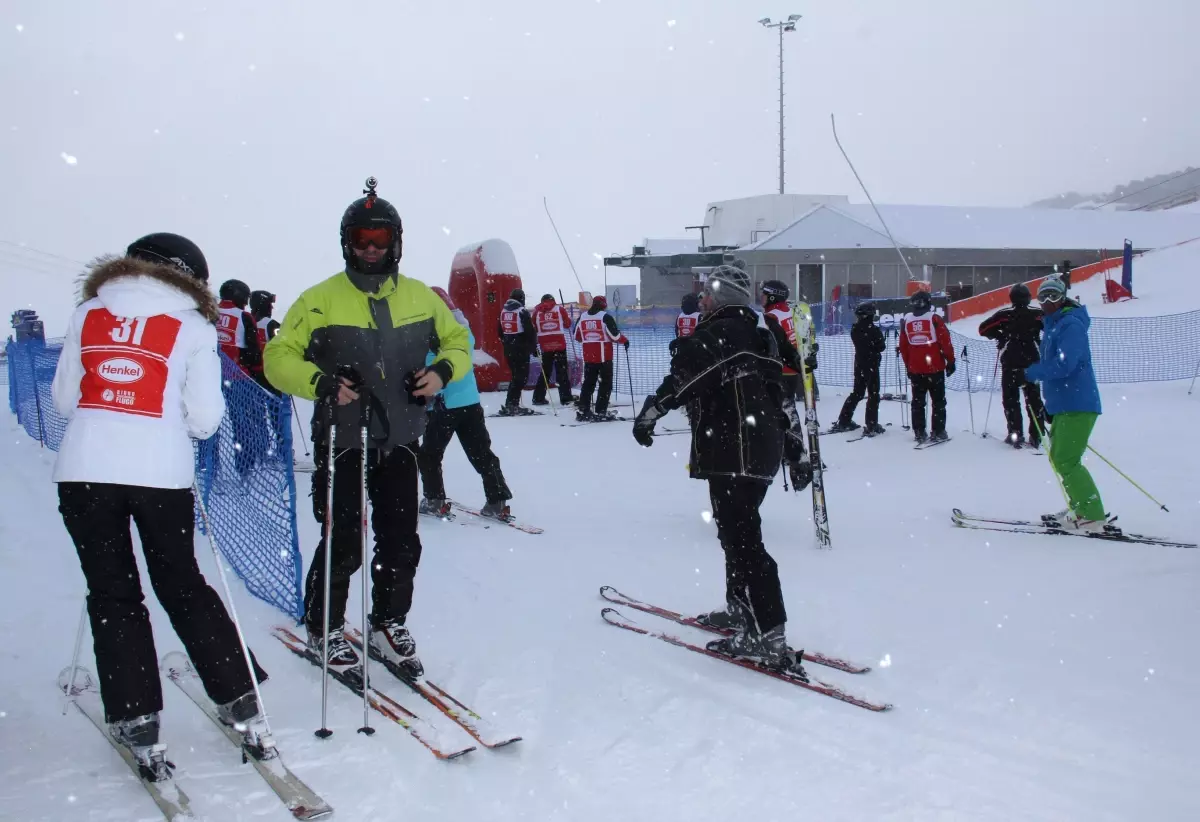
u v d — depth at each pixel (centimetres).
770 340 362
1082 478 550
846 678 342
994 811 246
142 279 265
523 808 249
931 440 909
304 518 613
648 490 733
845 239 2431
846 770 271
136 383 260
